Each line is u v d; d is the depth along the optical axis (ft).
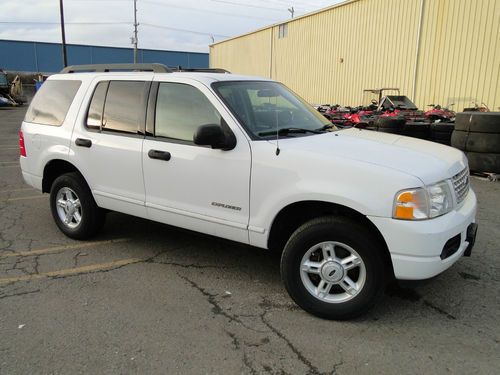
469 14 51.55
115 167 15.26
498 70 49.19
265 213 12.13
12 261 15.47
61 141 16.80
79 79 16.99
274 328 11.35
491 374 9.57
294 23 85.56
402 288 13.44
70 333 11.03
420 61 58.23
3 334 10.96
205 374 9.58
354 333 11.14
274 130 13.20
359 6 67.92
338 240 11.23
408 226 10.36
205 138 12.03
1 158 37.11
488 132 27.71
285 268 11.87
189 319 11.75
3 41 208.33
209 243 17.28
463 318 11.83
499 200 23.50
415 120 39.14
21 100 130.82
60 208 17.69
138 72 15.48
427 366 9.86
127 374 9.55
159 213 14.46
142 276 14.33
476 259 15.49
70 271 14.66
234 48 112.27
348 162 11.07
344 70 72.64
